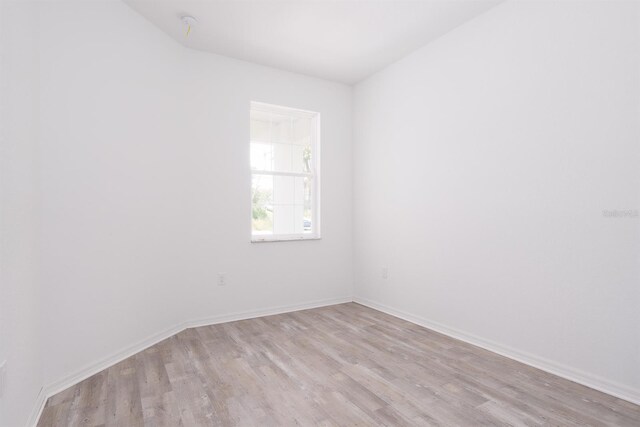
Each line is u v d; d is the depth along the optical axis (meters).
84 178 2.37
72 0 2.31
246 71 3.72
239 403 2.01
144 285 2.88
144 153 2.89
